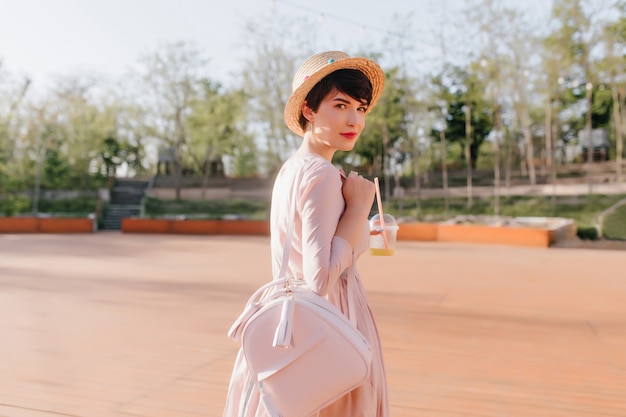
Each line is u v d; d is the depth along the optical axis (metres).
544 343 4.45
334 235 1.31
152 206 30.38
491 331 4.87
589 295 6.87
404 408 2.99
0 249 13.84
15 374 3.55
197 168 34.91
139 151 36.22
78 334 4.72
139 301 6.44
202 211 30.03
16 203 30.17
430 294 6.92
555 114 27.72
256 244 15.73
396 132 28.75
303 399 1.26
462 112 30.73
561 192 26.28
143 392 3.21
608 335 4.73
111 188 32.81
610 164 28.08
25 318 5.42
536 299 6.57
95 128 31.03
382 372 1.48
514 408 3.00
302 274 1.39
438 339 4.57
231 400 1.52
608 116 28.84
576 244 15.47
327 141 1.43
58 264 10.45
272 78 26.56
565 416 2.89
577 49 22.58
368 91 1.41
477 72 24.56
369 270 9.52
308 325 1.26
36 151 30.77
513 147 31.20
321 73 1.38
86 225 21.19
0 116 29.78
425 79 26.33
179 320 5.32
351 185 1.36
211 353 4.10
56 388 3.28
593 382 3.45
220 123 29.27
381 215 1.59
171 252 13.13
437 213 27.31
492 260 11.37
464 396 3.19
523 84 24.44
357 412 1.35
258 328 1.29
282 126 27.58
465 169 32.62
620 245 15.06
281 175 1.48
